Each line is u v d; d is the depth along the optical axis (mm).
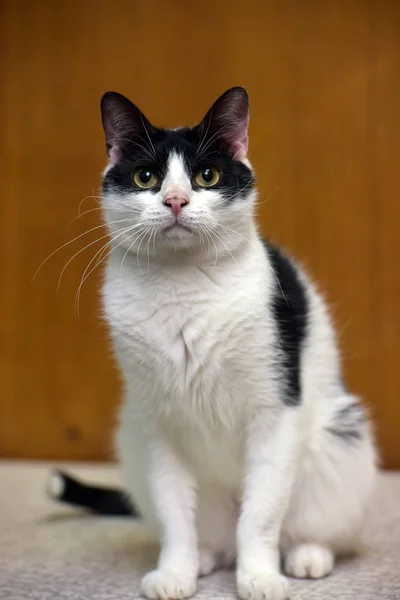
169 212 1614
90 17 3178
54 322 3201
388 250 3002
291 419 1657
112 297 1709
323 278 3037
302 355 1732
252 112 3062
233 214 1681
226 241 1664
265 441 1659
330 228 3033
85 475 2807
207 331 1625
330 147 3031
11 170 3230
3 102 3246
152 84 3139
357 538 1876
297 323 1724
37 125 3213
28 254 3223
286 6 3047
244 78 3076
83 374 3186
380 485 2613
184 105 3119
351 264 3023
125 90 3158
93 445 3184
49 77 3205
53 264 3197
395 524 2150
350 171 3021
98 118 3178
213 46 3096
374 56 3006
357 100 3016
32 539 2082
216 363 1633
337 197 3027
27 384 3227
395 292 2996
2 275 3240
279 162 3051
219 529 1837
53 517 2324
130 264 1711
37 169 3213
